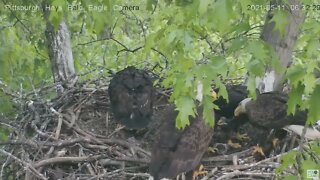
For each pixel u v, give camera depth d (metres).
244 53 7.52
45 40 16.81
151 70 14.95
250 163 11.11
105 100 13.62
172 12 9.23
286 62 12.38
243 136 12.44
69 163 11.11
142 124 12.46
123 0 17.33
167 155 10.30
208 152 11.37
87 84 13.87
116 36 17.97
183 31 7.91
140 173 10.73
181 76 7.33
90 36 17.73
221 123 12.68
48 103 13.09
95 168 10.91
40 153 11.14
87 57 18.09
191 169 10.36
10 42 15.87
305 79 7.01
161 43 8.32
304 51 7.47
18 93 14.03
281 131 11.95
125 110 12.53
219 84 7.42
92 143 11.51
